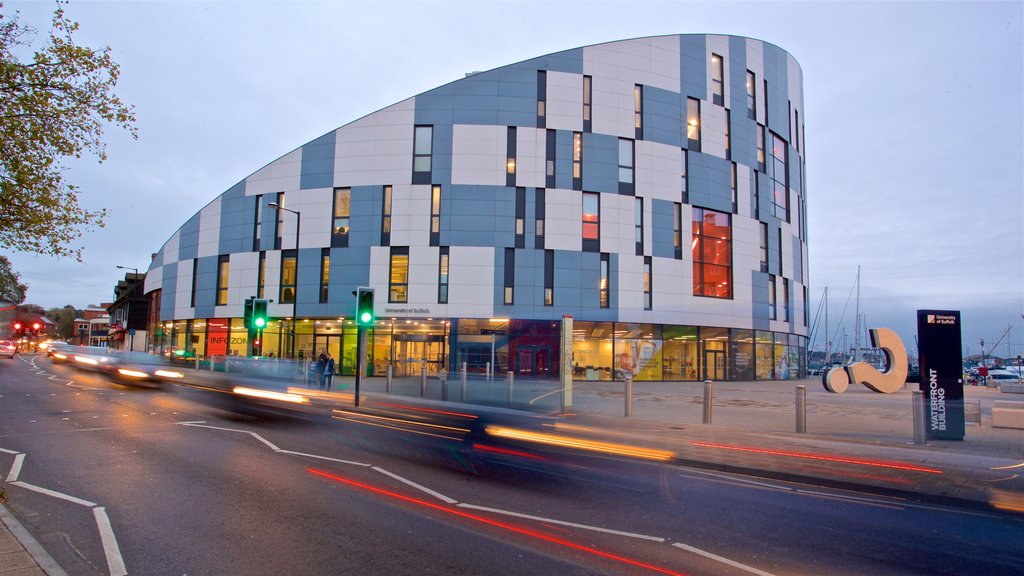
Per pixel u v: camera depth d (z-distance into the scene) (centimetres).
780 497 782
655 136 3731
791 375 4353
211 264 3984
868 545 586
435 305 3416
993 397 2541
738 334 3947
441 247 3459
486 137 3519
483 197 3475
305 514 650
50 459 935
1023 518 696
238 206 3888
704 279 3819
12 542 507
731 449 1094
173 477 820
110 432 1207
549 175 3525
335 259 3541
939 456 1031
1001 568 525
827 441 1188
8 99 832
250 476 830
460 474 866
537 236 3481
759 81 4278
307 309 3566
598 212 3562
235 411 1617
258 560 511
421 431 1311
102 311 13175
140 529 593
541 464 966
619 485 827
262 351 3728
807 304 4778
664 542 579
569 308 3459
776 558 541
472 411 1569
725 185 3953
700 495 780
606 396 2402
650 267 3634
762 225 4181
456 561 514
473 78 3559
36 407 1627
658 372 3616
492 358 3391
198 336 4022
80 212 999
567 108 3591
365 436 1215
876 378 2506
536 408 1667
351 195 3572
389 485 788
